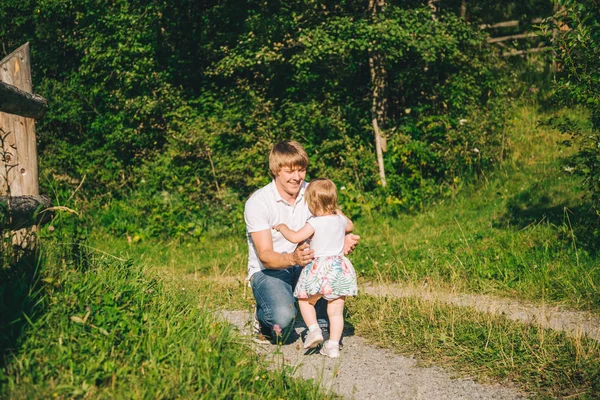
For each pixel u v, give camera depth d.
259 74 13.13
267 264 4.37
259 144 11.71
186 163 12.25
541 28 6.63
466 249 7.76
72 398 2.96
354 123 12.43
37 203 4.52
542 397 3.63
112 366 3.22
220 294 6.20
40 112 4.77
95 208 12.06
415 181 11.52
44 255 4.11
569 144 7.14
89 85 13.18
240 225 10.95
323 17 12.08
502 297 6.05
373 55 12.03
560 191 9.99
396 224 10.28
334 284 4.27
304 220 4.64
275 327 3.93
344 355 4.44
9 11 13.45
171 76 13.23
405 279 6.98
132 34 12.45
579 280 6.07
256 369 3.61
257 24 12.03
